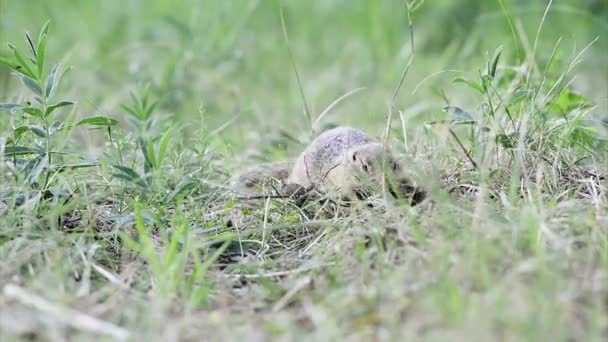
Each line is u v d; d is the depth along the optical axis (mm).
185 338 7043
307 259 8820
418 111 13680
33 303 7363
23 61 9516
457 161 10477
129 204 9961
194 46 16594
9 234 8836
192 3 19891
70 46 18688
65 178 9867
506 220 8461
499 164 10039
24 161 10094
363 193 10289
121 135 11156
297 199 10602
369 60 19031
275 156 12984
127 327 7270
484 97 10664
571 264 7496
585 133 10828
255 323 7320
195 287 7988
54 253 8586
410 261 7879
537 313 6531
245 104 15852
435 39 19594
